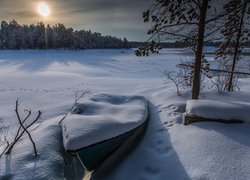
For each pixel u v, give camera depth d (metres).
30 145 3.96
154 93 8.40
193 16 6.50
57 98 10.48
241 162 3.54
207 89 8.70
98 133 3.96
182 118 5.36
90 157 3.95
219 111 4.71
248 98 7.15
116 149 4.35
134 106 5.65
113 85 13.23
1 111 8.71
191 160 3.77
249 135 4.18
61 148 4.01
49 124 4.89
